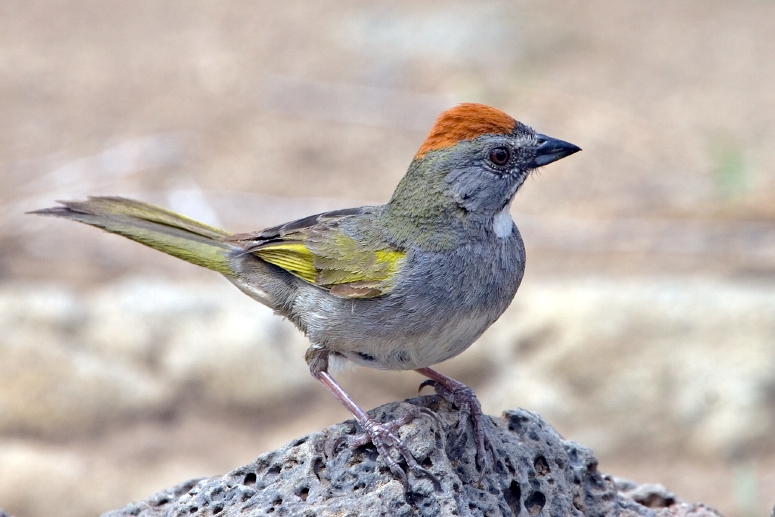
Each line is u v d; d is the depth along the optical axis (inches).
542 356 532.7
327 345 318.0
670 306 530.3
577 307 535.2
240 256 339.6
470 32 883.4
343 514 255.0
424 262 301.9
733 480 496.4
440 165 306.5
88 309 550.9
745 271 562.3
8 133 740.7
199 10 954.1
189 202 650.2
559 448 296.0
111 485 501.4
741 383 514.0
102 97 794.8
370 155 713.0
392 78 817.5
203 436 531.2
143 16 942.4
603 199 655.8
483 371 539.8
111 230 346.6
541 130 729.0
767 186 655.1
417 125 748.6
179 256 345.1
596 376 526.0
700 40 873.5
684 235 605.9
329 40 885.2
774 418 510.9
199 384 543.8
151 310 551.2
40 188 673.0
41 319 539.2
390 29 896.9
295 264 317.1
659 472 508.4
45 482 500.4
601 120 745.6
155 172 690.8
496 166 308.0
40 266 598.5
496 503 274.1
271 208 645.3
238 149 719.7
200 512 273.0
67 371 534.3
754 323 522.0
